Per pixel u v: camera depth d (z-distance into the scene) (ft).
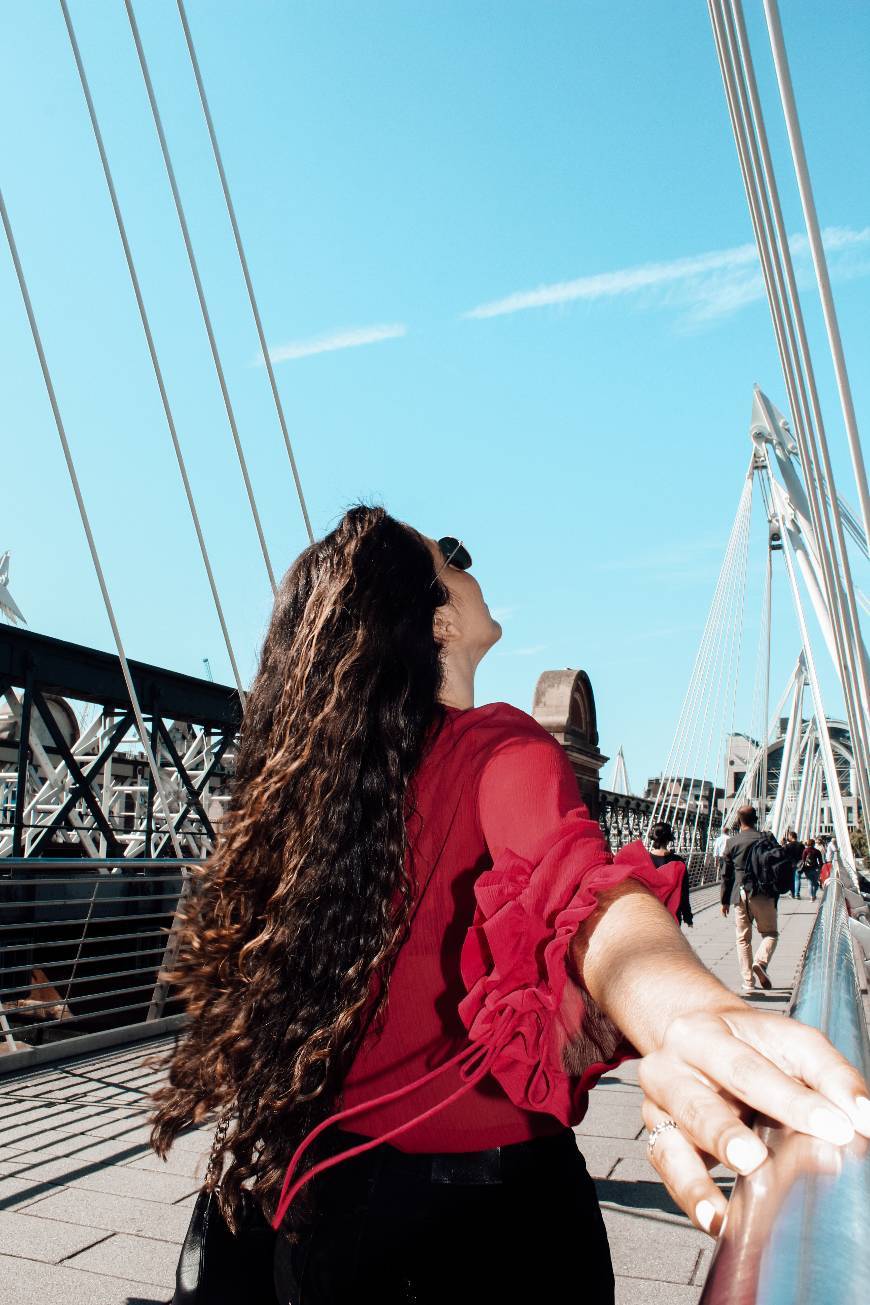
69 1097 18.94
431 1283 3.28
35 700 43.55
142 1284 10.62
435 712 3.74
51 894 32.91
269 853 3.72
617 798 131.54
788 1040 1.73
